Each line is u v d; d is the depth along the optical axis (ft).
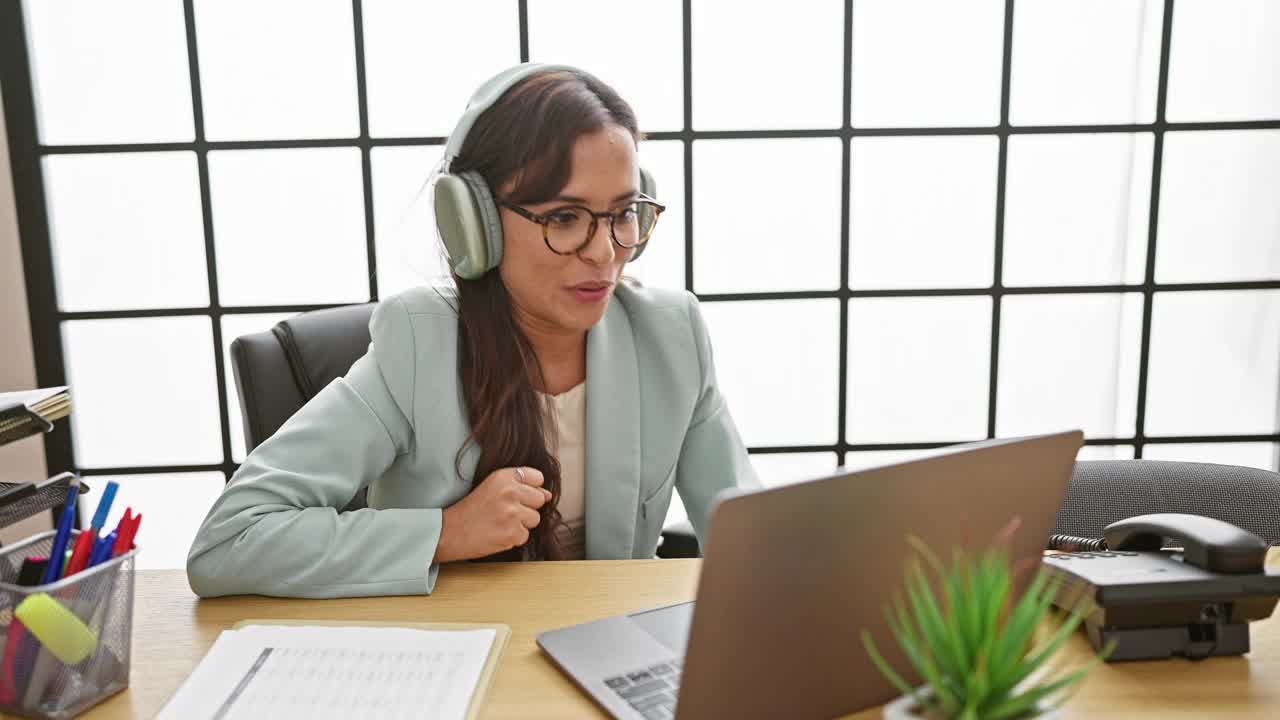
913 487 2.00
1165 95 6.91
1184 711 2.31
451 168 3.51
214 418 7.02
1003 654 1.69
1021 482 2.16
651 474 3.98
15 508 2.70
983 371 7.38
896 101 6.88
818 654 2.06
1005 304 7.25
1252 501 3.92
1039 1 6.74
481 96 3.48
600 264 3.40
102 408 6.90
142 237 6.68
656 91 6.75
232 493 3.23
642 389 3.98
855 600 2.04
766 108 6.84
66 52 6.39
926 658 1.77
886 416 7.41
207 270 6.72
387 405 3.58
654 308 4.05
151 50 6.44
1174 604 2.51
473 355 3.63
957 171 7.00
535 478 3.36
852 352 7.29
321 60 6.52
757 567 1.86
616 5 6.59
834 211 7.04
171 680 2.54
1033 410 7.45
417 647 2.65
